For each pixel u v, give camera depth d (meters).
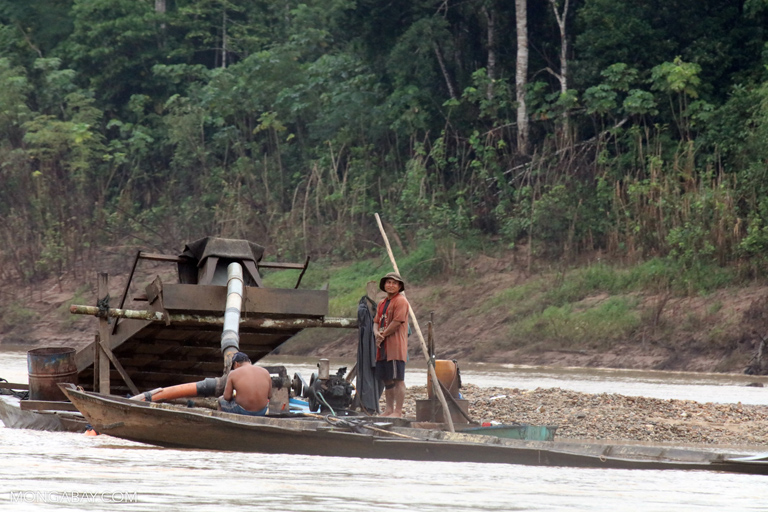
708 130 108.62
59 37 178.50
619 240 105.94
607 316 94.81
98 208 143.00
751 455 31.39
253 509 21.77
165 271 133.50
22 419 42.66
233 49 174.38
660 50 115.81
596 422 46.69
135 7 170.50
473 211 120.12
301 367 85.12
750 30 115.44
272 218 130.88
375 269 118.50
